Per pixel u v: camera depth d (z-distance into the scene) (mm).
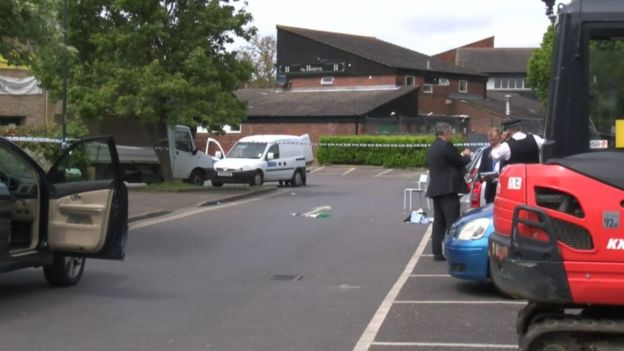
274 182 33406
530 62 53312
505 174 5609
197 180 30000
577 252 5219
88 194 9812
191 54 25359
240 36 27188
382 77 56781
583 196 5203
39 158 19922
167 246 14312
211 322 8500
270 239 15414
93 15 25453
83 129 23703
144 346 7516
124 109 24562
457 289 10336
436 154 12336
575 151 5305
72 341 7676
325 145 48750
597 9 5262
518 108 62750
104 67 24859
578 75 5301
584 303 5324
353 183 34906
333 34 62656
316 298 9812
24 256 9203
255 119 53500
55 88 24859
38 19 12547
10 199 8883
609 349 5527
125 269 11797
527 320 5902
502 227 5590
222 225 17703
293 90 60719
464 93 62062
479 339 7797
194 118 25719
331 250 13984
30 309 9023
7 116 27703
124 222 10070
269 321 8562
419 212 18703
